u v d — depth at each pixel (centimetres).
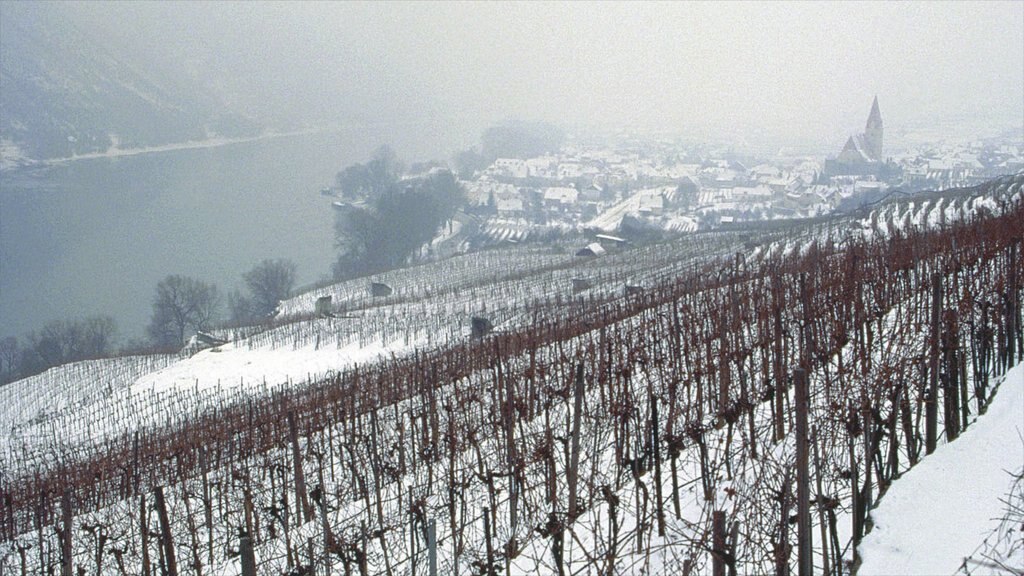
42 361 7750
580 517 1373
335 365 4297
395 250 11888
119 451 2773
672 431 1588
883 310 1977
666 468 1509
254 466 1997
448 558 1374
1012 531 1012
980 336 1625
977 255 2206
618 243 9694
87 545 1706
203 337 5794
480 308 5728
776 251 5284
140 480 2336
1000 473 1187
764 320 1994
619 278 6044
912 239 3005
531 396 1916
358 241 12181
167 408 3788
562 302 5194
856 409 1236
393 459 1983
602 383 1845
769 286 2744
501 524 1468
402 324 5131
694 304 2606
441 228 15225
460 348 3331
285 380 4103
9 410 4538
